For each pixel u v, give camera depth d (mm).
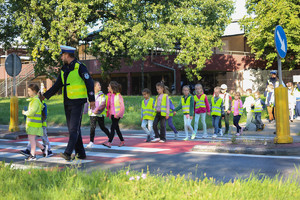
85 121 16719
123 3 26234
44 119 7383
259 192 3789
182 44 30500
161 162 6578
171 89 43281
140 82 45219
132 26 27844
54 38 25641
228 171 5645
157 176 4711
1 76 51156
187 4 30281
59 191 3854
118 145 9297
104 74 36531
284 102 7844
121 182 4219
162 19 29078
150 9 28953
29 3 27016
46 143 7512
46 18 26359
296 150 7137
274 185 4047
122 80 46625
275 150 7168
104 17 29078
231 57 44344
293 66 41531
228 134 11562
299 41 38281
